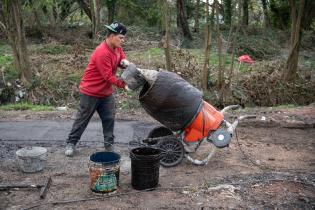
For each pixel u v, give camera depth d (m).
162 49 15.02
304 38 19.06
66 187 5.09
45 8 20.72
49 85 12.01
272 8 21.31
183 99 5.45
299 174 5.67
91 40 17.33
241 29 18.91
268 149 6.84
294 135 7.72
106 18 22.95
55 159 6.04
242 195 4.94
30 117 8.52
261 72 12.45
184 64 12.52
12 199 4.75
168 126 5.70
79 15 25.19
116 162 4.88
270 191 5.06
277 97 11.65
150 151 5.28
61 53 15.33
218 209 4.58
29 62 12.17
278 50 17.95
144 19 21.11
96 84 5.78
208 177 5.46
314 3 12.17
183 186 5.16
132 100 10.36
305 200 4.83
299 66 14.36
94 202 4.71
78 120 6.02
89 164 4.92
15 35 11.95
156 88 5.37
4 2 11.65
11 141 6.83
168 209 4.56
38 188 5.01
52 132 7.39
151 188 5.04
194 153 6.39
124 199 4.81
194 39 18.80
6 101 11.71
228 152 6.55
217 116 5.70
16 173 5.51
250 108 10.06
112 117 6.08
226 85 10.82
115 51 5.66
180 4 18.66
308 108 9.69
